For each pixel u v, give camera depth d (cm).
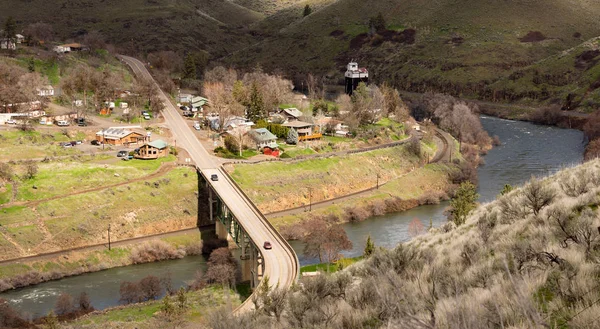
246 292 8450
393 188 13975
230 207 10262
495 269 2391
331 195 13538
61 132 14375
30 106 15400
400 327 1794
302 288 3519
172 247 10712
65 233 10406
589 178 4016
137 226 11156
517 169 15400
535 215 3350
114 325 7000
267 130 15350
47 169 12075
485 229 3456
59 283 9350
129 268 10038
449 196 14000
